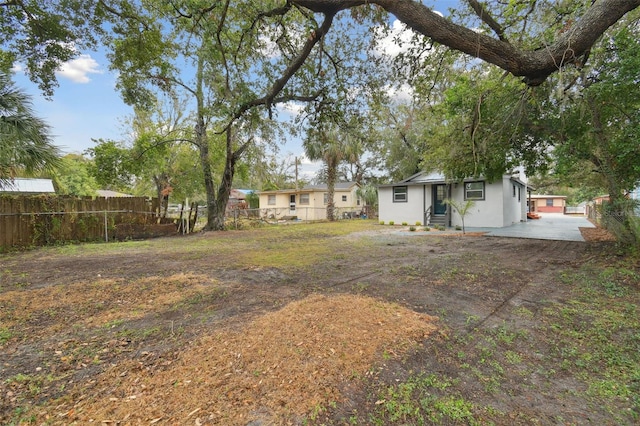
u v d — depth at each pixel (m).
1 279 5.08
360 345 2.53
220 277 5.14
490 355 2.49
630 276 4.57
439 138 9.55
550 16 5.41
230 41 6.46
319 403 1.85
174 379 2.11
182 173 20.11
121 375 2.19
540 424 1.72
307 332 2.72
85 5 6.55
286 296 3.99
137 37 7.19
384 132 22.39
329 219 21.42
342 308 3.32
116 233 11.33
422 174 16.47
